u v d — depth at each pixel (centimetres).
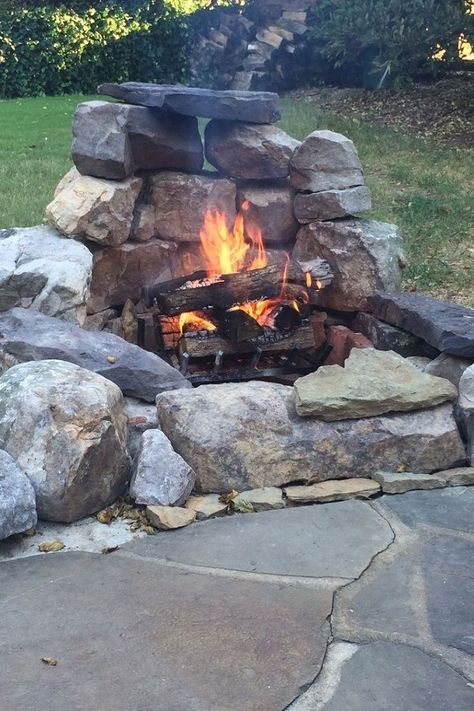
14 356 438
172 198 566
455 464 432
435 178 934
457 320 484
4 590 327
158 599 321
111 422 384
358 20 1198
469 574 341
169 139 558
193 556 352
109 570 341
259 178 581
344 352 554
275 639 299
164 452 394
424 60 1284
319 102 1348
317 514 387
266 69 1448
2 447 378
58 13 1539
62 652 291
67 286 479
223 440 404
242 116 555
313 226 575
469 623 310
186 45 1582
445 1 1175
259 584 331
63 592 325
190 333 511
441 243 748
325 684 278
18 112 1302
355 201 571
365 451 419
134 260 558
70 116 1265
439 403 435
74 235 530
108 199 530
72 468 369
